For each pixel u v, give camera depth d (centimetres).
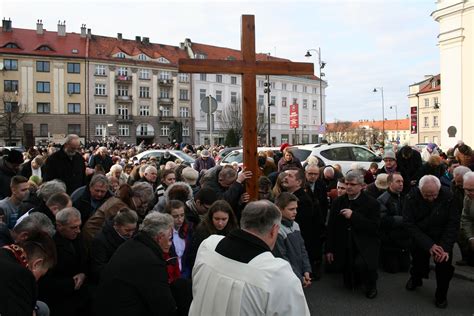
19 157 796
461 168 697
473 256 681
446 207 545
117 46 6303
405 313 539
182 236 500
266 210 256
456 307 556
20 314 270
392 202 720
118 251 328
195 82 6731
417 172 880
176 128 4150
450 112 2577
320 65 3095
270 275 230
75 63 5984
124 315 298
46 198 538
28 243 319
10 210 586
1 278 272
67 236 423
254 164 532
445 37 2592
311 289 645
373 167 1029
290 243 499
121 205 508
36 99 5809
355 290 633
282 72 530
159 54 6556
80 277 429
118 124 6212
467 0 2484
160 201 594
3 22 5916
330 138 8362
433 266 730
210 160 1277
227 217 458
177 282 386
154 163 1128
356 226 595
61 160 731
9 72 5706
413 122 2802
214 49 7406
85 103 6016
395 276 699
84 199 568
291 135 7681
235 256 244
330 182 907
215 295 240
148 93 6438
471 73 2483
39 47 5853
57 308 412
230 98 7075
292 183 661
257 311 225
